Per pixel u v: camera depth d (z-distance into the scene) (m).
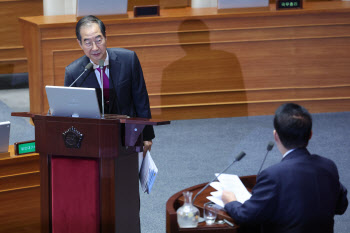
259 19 21.58
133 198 9.99
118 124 9.02
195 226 8.28
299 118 8.24
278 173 8.11
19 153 11.97
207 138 19.88
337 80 22.45
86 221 9.46
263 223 8.36
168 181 16.09
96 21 10.66
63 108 9.23
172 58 21.58
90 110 9.12
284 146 8.42
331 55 22.20
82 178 9.34
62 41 20.66
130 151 9.62
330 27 21.97
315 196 8.08
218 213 8.59
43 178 9.69
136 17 21.08
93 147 9.12
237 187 9.23
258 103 22.28
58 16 22.14
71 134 9.16
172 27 21.31
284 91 22.31
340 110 22.69
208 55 21.70
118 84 11.10
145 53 21.41
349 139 19.47
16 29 27.44
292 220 8.03
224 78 21.97
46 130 9.32
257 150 18.53
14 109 23.66
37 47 20.73
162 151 18.64
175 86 21.80
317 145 18.84
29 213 12.18
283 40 21.89
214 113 22.20
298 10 21.59
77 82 11.02
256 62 21.97
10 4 27.20
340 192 8.70
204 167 17.12
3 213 11.97
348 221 13.44
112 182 9.23
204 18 21.31
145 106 11.52
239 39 21.69
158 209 14.24
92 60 10.91
